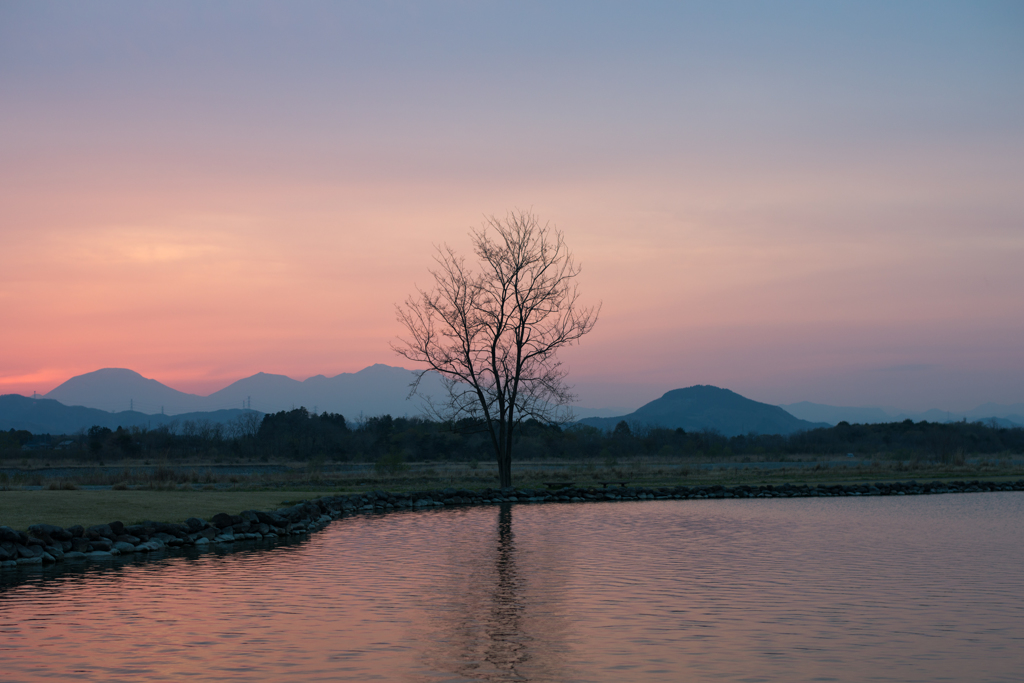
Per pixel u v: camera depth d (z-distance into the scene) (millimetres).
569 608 12680
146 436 116500
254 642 10500
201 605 12820
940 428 127938
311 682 8812
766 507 33500
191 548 20016
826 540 21641
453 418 41156
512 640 10680
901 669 9422
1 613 12180
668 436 130500
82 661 9539
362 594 13789
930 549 19734
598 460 91875
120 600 13188
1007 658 9891
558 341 41000
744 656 9938
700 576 15719
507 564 17297
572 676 9109
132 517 21047
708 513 30516
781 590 14227
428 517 29031
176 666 9352
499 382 40906
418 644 10453
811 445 128250
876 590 14281
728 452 110562
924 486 43062
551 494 38375
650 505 34875
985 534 23109
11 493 25062
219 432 128500
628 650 10203
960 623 11719
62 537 18000
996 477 52188
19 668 9234
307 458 97125
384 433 107938
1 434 110562
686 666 9516
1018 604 13086
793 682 8898
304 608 12617
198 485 39062
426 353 41500
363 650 10141
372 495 33281
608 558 18203
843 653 10086
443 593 13945
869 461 90938
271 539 22109
